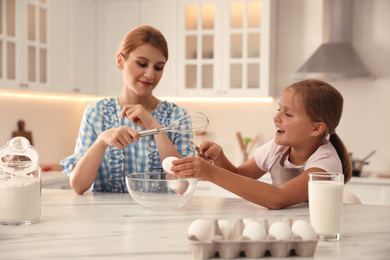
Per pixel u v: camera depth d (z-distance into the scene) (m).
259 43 3.61
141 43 1.55
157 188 1.27
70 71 3.58
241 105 3.97
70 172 1.64
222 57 3.68
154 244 0.93
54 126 3.91
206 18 3.72
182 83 3.76
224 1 3.65
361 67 3.44
